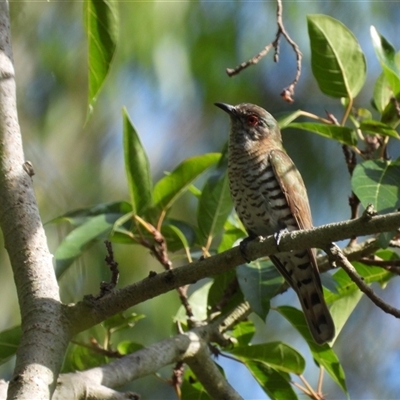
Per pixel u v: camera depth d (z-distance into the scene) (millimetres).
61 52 15258
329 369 10195
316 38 10484
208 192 10805
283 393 10234
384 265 9578
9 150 8000
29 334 6867
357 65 10508
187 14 15211
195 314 10797
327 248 7855
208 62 16078
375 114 17141
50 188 13719
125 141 9883
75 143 15445
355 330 18922
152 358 8578
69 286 11828
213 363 9266
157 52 14773
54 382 6582
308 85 18297
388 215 7148
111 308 7488
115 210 10367
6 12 8789
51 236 13266
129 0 14711
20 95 14938
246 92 17094
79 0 15391
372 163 8969
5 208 7719
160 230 10664
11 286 13430
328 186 17188
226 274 10195
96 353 10539
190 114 17953
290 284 10219
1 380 7082
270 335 17328
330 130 10008
